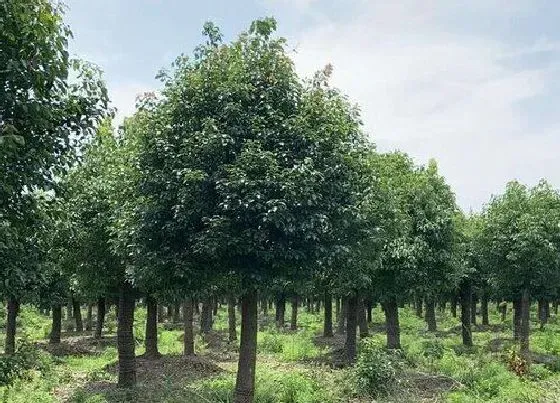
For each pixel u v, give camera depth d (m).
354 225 10.79
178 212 9.27
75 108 6.42
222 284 10.58
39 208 6.74
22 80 5.75
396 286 19.36
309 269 10.05
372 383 13.79
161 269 10.15
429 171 21.75
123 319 14.01
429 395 13.92
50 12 5.93
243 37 10.53
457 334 33.84
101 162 13.14
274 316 52.78
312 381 14.23
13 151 5.59
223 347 24.84
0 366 6.97
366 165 11.72
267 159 8.87
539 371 17.17
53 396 13.52
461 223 22.19
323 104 10.50
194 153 9.30
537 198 22.00
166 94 10.62
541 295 24.67
